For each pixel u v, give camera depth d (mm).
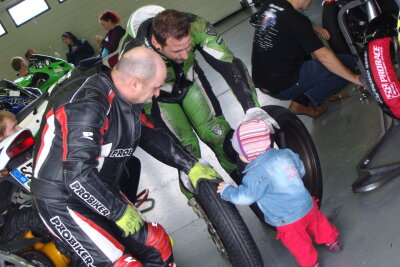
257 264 2303
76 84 2172
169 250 2516
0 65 12328
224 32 9578
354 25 3072
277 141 2715
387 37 2719
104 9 11883
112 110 2115
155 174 4746
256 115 2490
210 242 3156
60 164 2098
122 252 2285
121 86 2107
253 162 2316
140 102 2178
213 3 11594
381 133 3256
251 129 2295
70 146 1995
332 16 3648
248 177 2295
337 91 3977
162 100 2793
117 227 2420
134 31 2695
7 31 12039
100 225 2262
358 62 2902
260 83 3824
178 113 2852
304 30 3354
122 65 2088
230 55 2697
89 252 2246
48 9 11906
